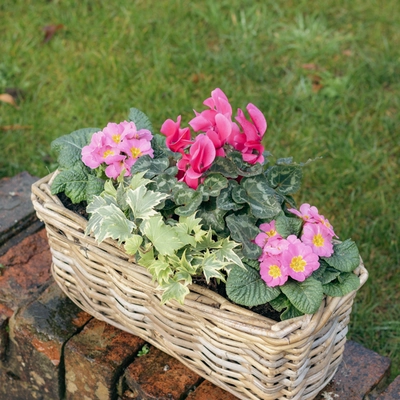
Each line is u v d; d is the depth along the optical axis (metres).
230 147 1.11
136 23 2.23
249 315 1.04
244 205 1.11
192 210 1.07
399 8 2.34
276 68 2.12
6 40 2.20
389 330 1.53
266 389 1.07
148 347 1.24
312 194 1.76
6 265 1.37
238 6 2.34
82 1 2.34
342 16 2.33
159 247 1.04
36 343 1.26
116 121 1.92
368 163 1.84
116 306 1.19
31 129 1.92
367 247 1.65
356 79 2.08
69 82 2.05
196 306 1.05
